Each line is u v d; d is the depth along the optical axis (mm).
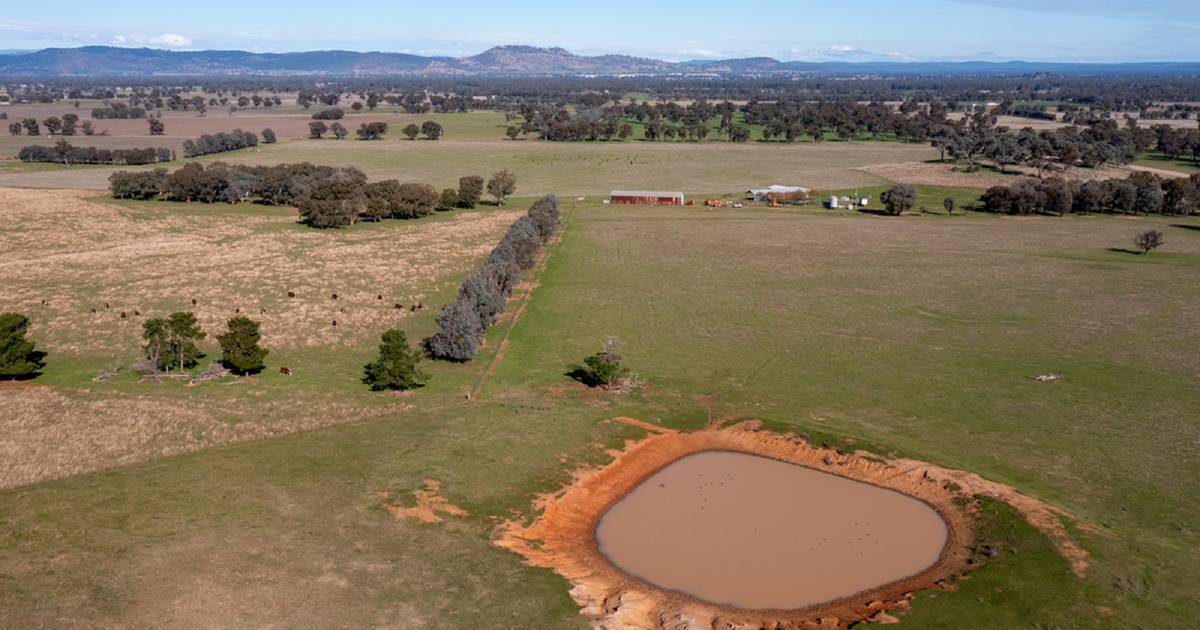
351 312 89438
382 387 65688
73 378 67125
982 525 44844
